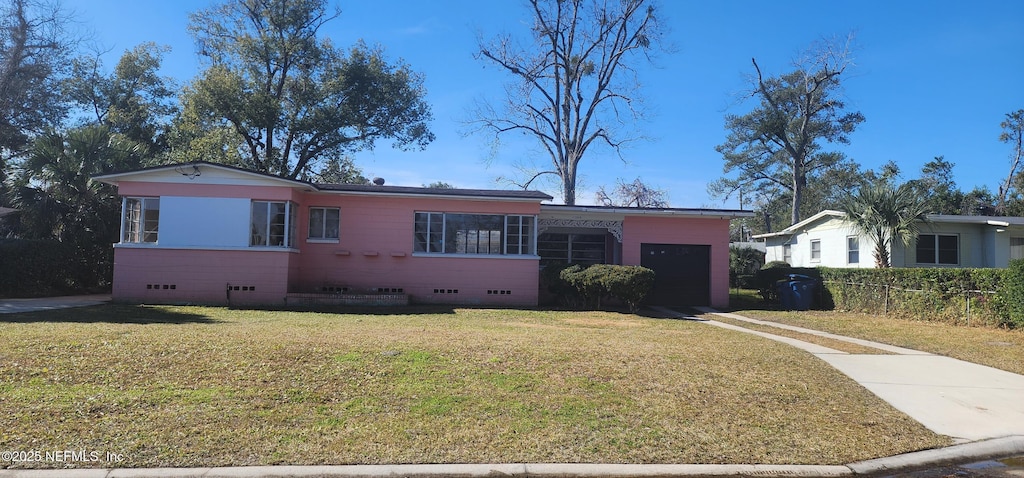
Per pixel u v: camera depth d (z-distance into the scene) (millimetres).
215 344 8102
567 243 20734
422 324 11836
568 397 6340
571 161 34062
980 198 44625
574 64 34156
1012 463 5168
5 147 24062
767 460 4891
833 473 4766
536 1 33062
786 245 28625
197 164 15641
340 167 35094
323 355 7648
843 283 17859
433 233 17562
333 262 17266
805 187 50781
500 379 6898
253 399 5891
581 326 12531
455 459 4676
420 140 33656
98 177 15609
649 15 32188
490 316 14188
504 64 33469
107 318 11430
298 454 4648
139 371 6648
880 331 12852
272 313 13656
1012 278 12758
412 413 5672
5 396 5676
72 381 6215
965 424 6023
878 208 19500
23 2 22766
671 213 18672
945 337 11859
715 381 7219
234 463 4449
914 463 5000
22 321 10500
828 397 6809
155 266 15664
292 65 30516
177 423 5191
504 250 17703
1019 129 46656
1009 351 10195
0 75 22531
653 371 7570
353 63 30641
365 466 4484
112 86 31734
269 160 29484
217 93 27250
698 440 5266
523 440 5102
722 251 19188
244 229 15875
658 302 18875
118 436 4863
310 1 29891
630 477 4559
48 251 17328
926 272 15008
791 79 39469
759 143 44188
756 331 12664
